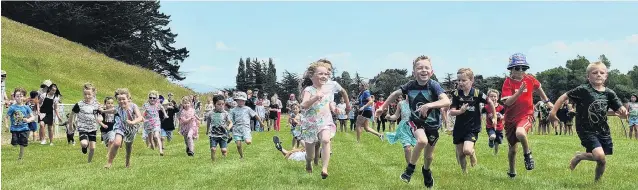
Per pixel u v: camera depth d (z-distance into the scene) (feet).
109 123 40.81
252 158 39.11
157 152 45.96
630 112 69.77
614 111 25.23
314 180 26.48
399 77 194.49
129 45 228.63
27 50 132.46
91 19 215.92
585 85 25.07
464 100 26.58
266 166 32.86
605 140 24.90
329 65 27.25
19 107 39.65
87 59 150.51
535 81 27.40
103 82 137.18
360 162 34.94
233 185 25.25
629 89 241.35
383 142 53.57
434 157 38.45
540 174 29.27
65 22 211.20
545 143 52.37
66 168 33.30
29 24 212.23
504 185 25.13
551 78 251.19
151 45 245.86
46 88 54.95
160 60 252.62
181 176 28.53
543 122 81.41
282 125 108.37
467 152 25.84
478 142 55.11
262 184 25.41
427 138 23.54
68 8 212.64
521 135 25.98
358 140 53.83
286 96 216.33
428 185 24.27
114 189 24.53
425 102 23.58
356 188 24.07
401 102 27.86
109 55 223.92
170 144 56.13
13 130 39.40
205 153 44.34
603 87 24.91
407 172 23.91
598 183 25.59
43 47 141.90
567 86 244.83
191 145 41.81
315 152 32.14
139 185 25.53
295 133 41.06
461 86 26.61
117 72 149.59
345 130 78.74
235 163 35.35
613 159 37.63
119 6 225.76
